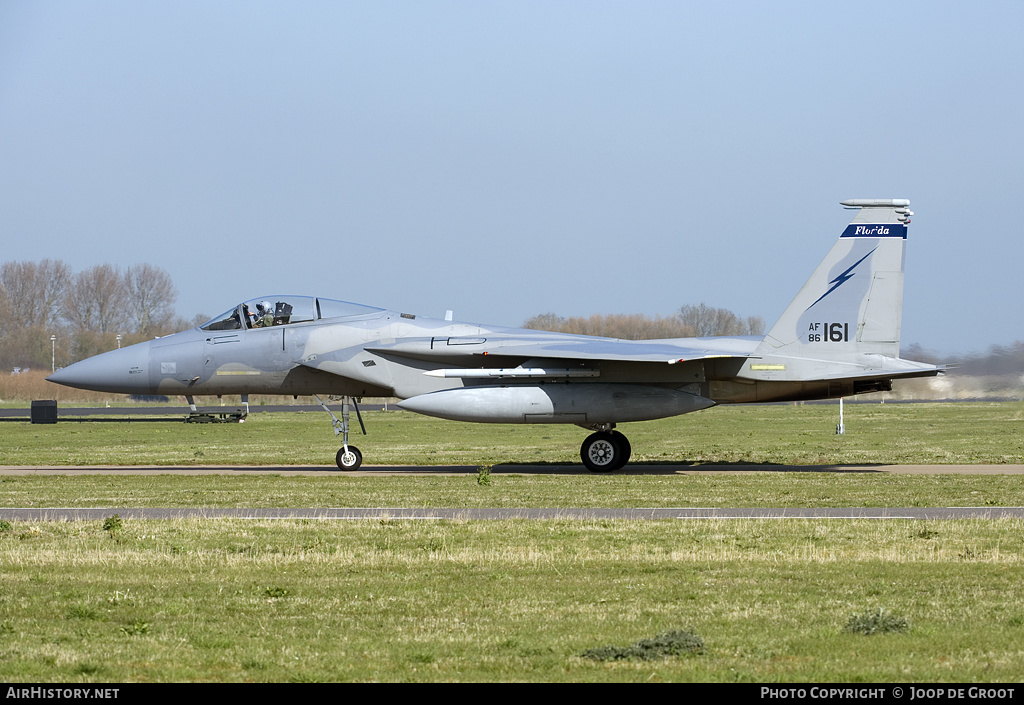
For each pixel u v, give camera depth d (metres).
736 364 95.88
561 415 93.50
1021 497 71.50
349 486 81.31
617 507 67.81
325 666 30.92
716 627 35.25
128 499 73.25
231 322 102.19
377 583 43.22
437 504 69.75
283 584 43.22
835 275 95.69
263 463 113.00
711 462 107.81
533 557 48.47
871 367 94.69
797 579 43.50
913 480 83.12
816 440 150.25
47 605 39.12
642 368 95.56
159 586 42.84
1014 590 41.00
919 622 35.66
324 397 106.06
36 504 70.75
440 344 97.75
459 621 36.38
